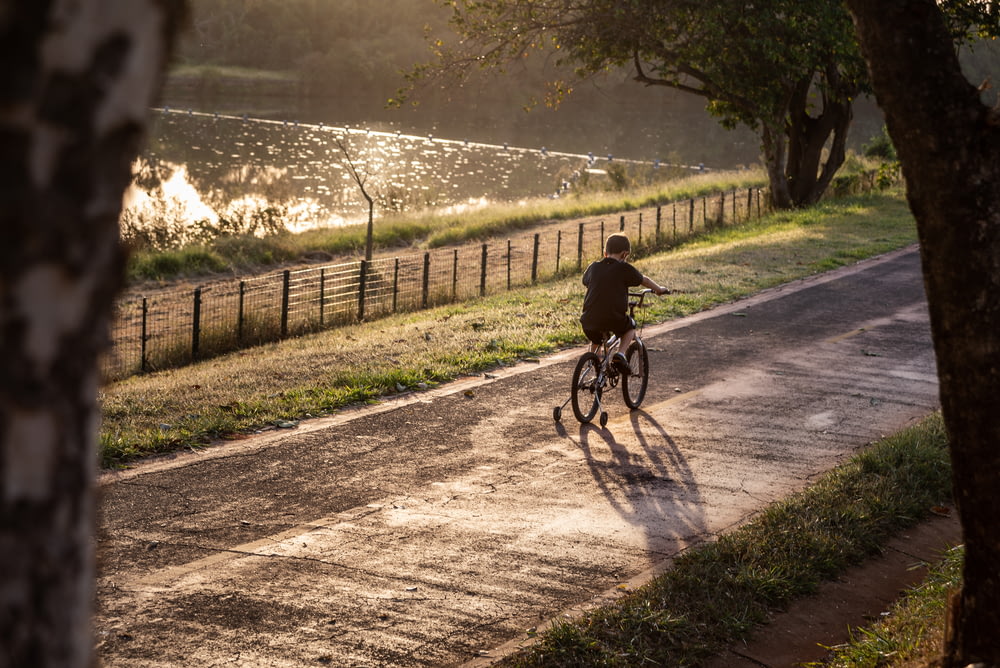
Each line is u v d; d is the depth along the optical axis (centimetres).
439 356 1248
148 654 505
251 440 905
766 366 1245
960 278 378
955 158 373
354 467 840
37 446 110
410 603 580
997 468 382
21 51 100
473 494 780
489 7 2844
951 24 2383
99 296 114
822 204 3312
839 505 716
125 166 113
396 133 9200
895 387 1153
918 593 581
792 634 546
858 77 3023
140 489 760
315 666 502
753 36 2914
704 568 606
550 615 567
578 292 1805
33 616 114
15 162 102
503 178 6100
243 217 3538
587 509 751
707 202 3762
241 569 620
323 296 1919
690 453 898
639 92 12519
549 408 1048
